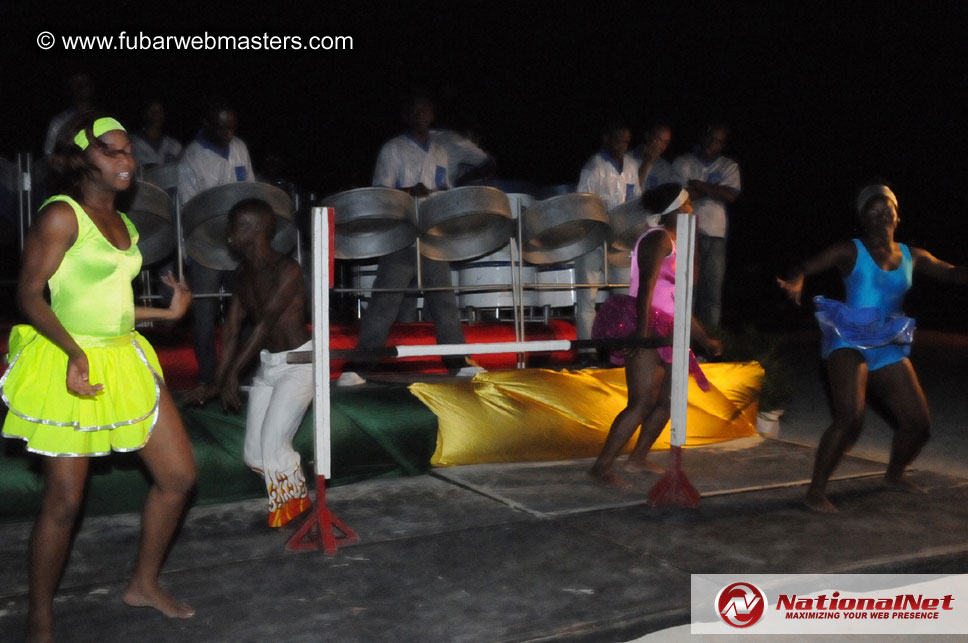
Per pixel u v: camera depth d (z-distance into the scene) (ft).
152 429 9.06
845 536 12.62
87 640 9.07
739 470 16.35
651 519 13.30
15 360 8.71
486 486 15.03
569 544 12.14
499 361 21.56
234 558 11.57
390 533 12.59
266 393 12.77
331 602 10.11
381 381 18.43
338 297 25.90
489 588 10.55
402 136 19.90
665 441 18.02
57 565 8.81
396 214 16.28
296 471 12.75
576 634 9.45
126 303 8.93
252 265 12.32
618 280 21.56
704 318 23.12
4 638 9.03
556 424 16.96
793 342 43.06
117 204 14.99
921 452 19.02
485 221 17.84
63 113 18.88
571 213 17.97
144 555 9.74
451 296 19.19
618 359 15.23
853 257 13.79
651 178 23.81
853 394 13.62
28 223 16.63
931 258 14.11
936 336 44.34
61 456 8.50
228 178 18.01
